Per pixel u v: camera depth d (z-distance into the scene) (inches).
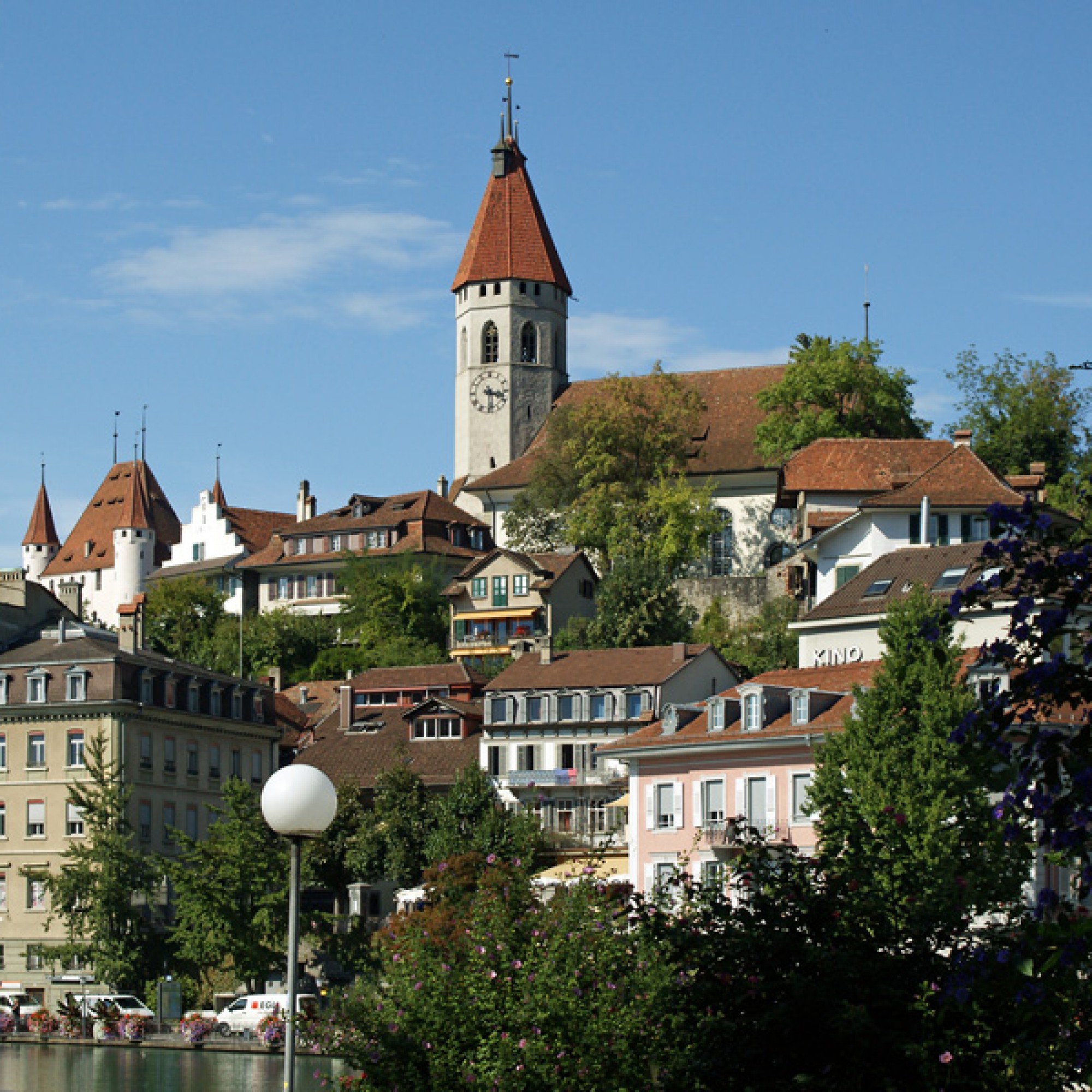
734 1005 1205.7
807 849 3149.6
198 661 6461.6
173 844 4448.8
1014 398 6422.2
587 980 1286.9
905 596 3905.0
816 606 4178.2
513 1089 1251.8
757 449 6323.8
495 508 7057.1
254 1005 3686.0
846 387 6127.0
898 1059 1129.4
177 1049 3457.2
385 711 5088.6
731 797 3277.6
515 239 7411.4
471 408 7357.3
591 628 5531.5
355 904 4072.3
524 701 4594.0
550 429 6727.4
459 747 4773.6
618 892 1362.0
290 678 6250.0
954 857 1884.8
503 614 6008.9
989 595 948.6
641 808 3420.3
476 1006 1339.8
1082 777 879.7
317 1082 2815.0
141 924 4045.3
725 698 3368.6
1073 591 923.4
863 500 4682.6
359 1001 1449.3
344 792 4264.3
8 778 4350.4
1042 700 933.8
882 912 1208.2
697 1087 1192.2
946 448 5260.8
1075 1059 973.8
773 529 6314.0
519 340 7347.4
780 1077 1168.8
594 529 6215.6
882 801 2508.6
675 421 6466.5
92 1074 3021.7
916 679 2659.9
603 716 4498.0
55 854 4288.9
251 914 3922.2
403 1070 1352.1
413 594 6422.2
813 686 3393.2
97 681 4311.0
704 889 1289.4
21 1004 4023.1
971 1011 1043.3
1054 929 910.4
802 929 1225.4
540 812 4458.7
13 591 4682.6
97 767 4128.9
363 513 7199.8
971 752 930.1
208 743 4621.1
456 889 1583.4
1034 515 934.4
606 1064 1230.3
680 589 5856.3
